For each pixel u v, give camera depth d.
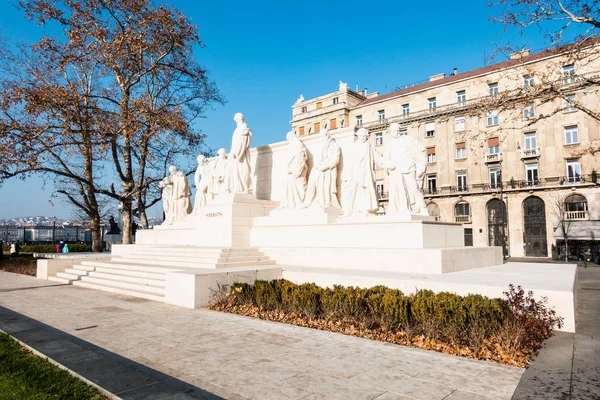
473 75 41.94
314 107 55.97
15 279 16.66
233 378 4.74
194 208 20.69
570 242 35.72
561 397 4.16
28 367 5.08
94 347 6.10
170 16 21.66
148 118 21.83
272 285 9.30
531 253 38.12
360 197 13.81
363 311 7.38
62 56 20.92
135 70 22.78
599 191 34.56
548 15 12.81
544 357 5.55
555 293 7.27
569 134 36.59
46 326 7.55
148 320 8.04
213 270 10.75
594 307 9.63
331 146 15.16
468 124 41.72
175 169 22.95
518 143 38.81
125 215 24.05
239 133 16.88
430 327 6.36
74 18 20.92
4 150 18.75
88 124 20.73
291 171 15.63
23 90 19.16
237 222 15.75
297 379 4.70
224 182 17.97
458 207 42.56
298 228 14.47
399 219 12.09
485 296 7.38
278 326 7.46
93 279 14.27
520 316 6.20
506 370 5.00
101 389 4.27
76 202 25.70
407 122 45.97
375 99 51.62
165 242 20.95
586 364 5.24
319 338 6.57
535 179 38.16
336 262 12.52
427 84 47.50
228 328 7.31
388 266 11.38
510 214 39.03
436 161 43.78
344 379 4.70
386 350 5.88
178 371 5.00
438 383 4.56
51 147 20.28
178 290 9.84
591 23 12.39
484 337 6.03
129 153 23.72
